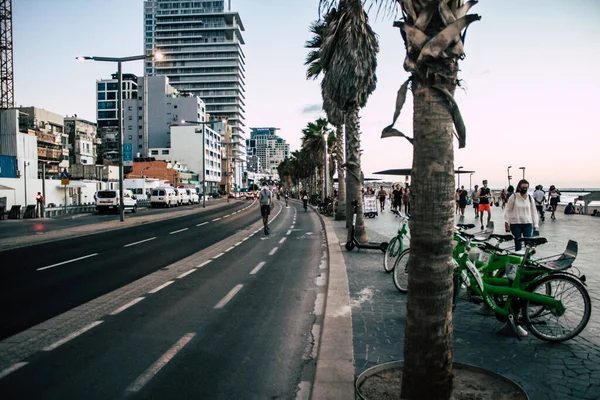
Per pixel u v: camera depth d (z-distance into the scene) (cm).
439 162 306
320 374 397
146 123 13188
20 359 472
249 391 394
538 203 2088
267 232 1919
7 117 5116
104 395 387
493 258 568
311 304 705
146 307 693
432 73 304
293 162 9794
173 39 17550
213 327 586
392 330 529
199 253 1336
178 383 411
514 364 421
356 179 1381
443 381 311
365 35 1345
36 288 840
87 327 588
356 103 1414
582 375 393
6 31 7838
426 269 309
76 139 8400
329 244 1437
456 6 312
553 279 490
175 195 5788
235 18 18000
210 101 17388
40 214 3369
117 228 2317
